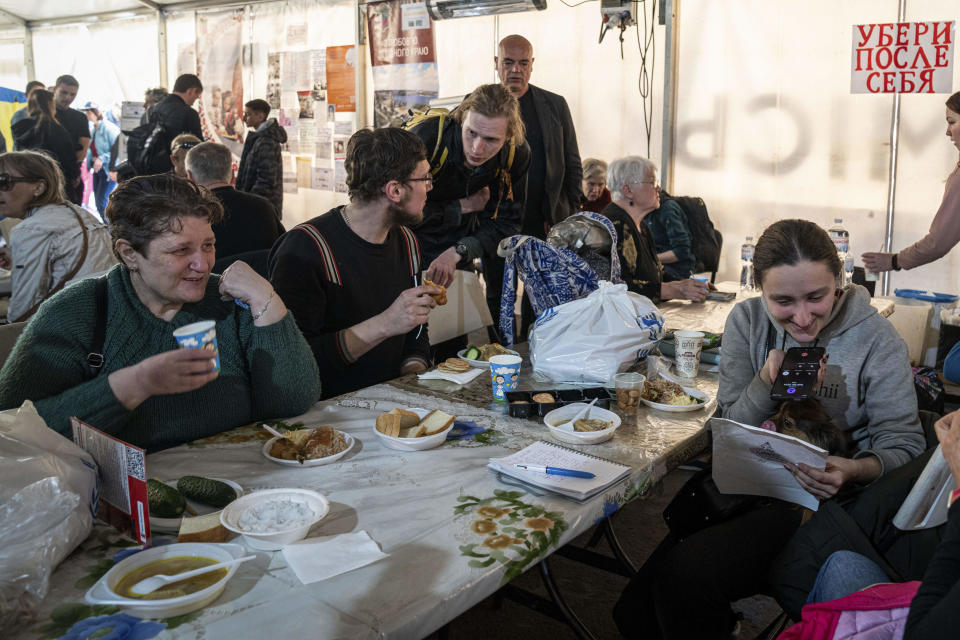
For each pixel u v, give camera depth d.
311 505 1.35
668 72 5.25
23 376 1.52
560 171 4.33
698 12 5.16
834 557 1.41
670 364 2.43
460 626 2.32
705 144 5.31
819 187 4.97
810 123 4.92
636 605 1.70
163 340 1.66
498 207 3.44
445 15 5.71
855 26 4.66
